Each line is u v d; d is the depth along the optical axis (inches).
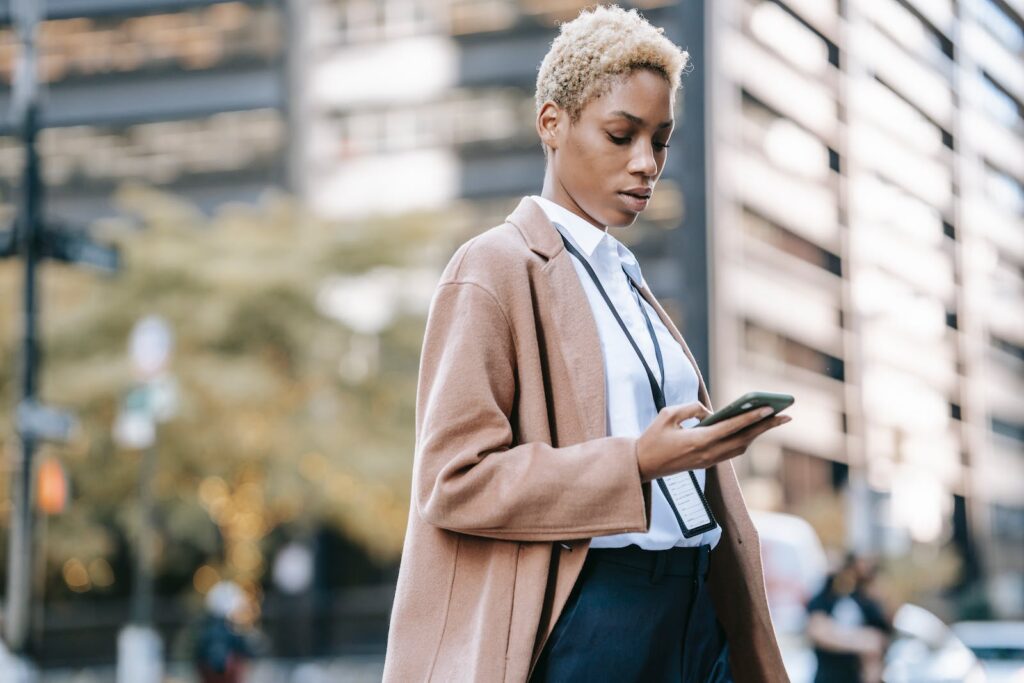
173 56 1705.2
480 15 1675.7
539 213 88.8
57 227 605.9
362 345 1187.9
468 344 83.7
